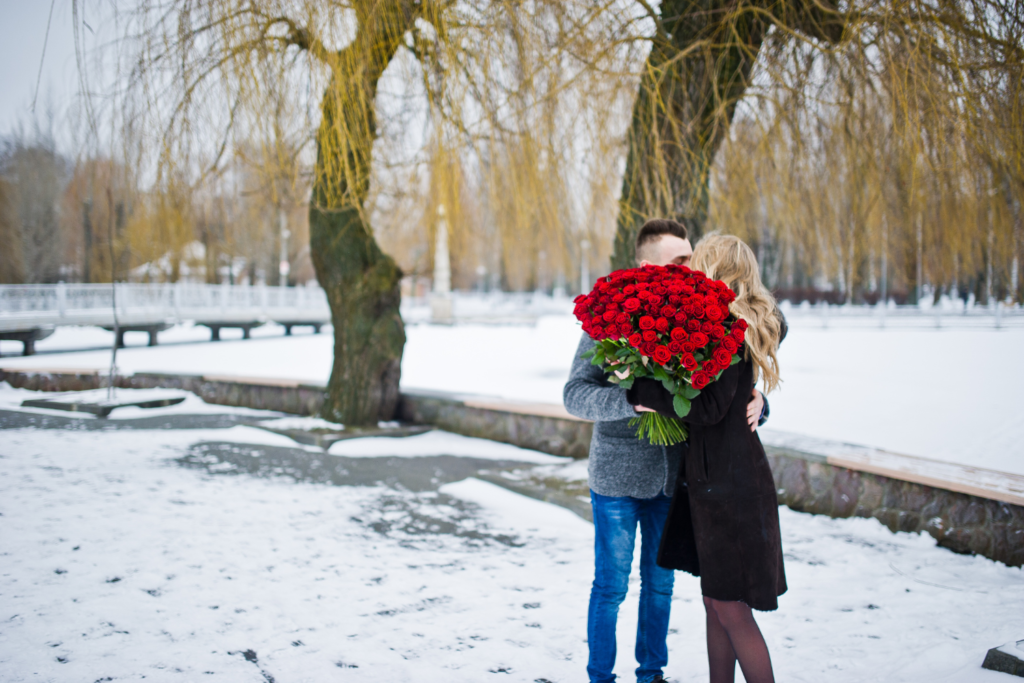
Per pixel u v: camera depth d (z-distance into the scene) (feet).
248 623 8.47
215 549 11.20
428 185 19.98
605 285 6.49
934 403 30.07
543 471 16.69
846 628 8.55
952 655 7.55
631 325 6.04
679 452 6.77
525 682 7.19
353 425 22.06
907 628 8.52
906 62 13.89
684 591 10.06
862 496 13.17
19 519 12.25
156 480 15.72
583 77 15.49
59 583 9.45
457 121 15.02
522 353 58.08
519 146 16.17
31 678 6.85
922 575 10.61
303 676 7.17
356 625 8.53
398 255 27.09
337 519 13.20
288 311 85.35
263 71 15.42
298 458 18.60
